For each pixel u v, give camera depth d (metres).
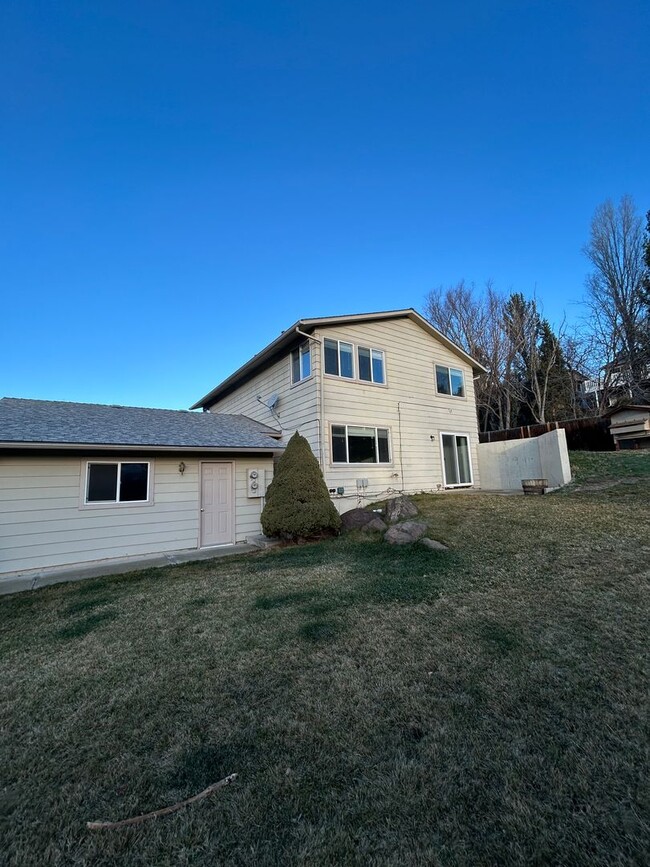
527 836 1.63
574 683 2.72
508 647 3.30
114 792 2.03
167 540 8.88
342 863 1.57
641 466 10.96
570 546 5.91
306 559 7.02
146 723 2.60
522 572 5.18
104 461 8.36
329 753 2.21
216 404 17.28
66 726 2.62
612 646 3.18
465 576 5.27
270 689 2.93
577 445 16.02
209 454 9.64
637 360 21.05
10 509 7.42
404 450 12.59
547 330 24.91
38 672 3.43
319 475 9.22
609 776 1.92
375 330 12.34
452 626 3.79
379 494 11.66
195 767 2.16
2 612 5.24
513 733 2.27
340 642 3.62
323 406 10.81
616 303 22.11
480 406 25.94
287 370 12.14
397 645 3.49
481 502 9.76
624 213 21.81
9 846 1.75
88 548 8.03
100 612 4.95
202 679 3.13
